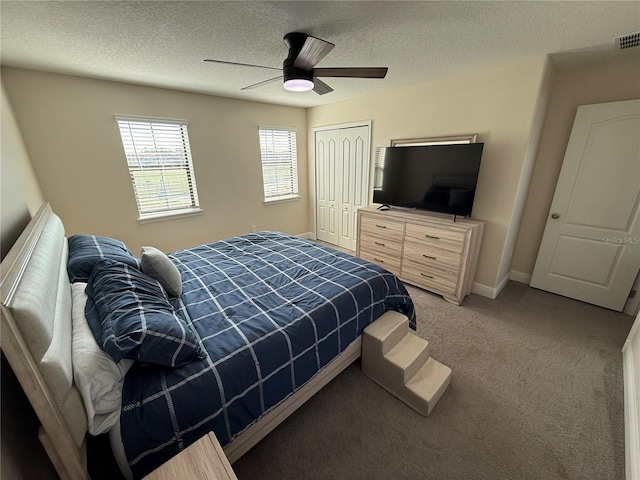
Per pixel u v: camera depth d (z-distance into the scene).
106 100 2.69
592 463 1.34
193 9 1.47
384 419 1.58
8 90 2.21
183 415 1.03
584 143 2.55
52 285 1.05
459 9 1.53
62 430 0.79
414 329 2.20
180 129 3.27
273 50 2.07
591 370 1.91
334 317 1.60
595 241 2.64
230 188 3.84
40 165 2.45
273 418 1.41
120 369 1.00
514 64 2.36
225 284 1.86
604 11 1.54
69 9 1.42
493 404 1.66
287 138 4.42
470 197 2.65
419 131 3.14
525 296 2.94
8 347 0.68
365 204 4.02
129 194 3.00
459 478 1.29
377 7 1.50
